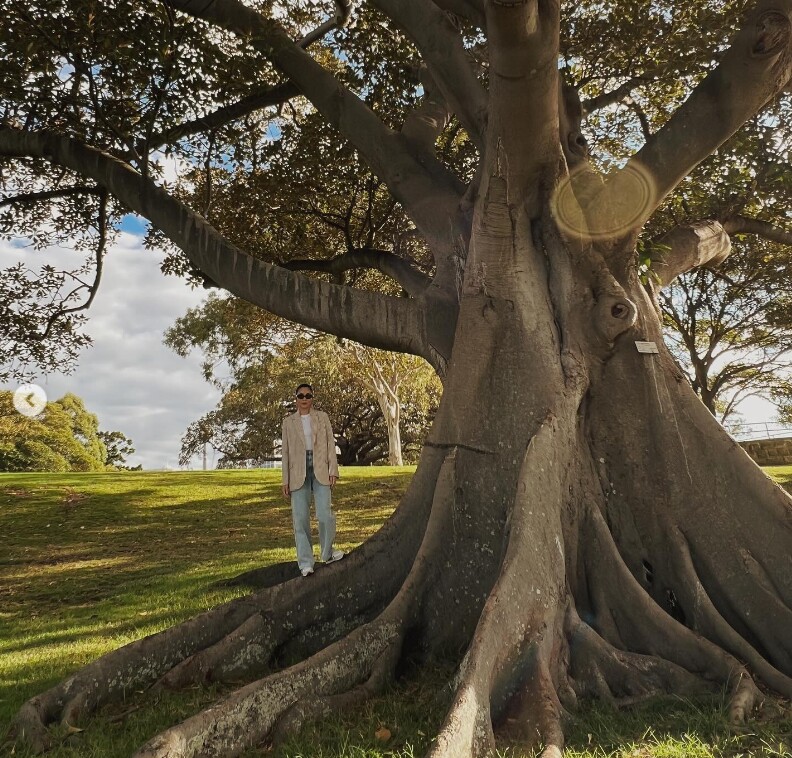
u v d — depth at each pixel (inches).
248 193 522.9
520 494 235.0
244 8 343.0
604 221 278.8
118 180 358.9
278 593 247.1
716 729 177.9
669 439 265.1
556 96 249.0
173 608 362.0
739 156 406.9
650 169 270.5
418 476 267.0
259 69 365.7
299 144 492.1
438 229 330.6
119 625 340.8
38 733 183.9
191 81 355.6
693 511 255.9
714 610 234.5
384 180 351.9
